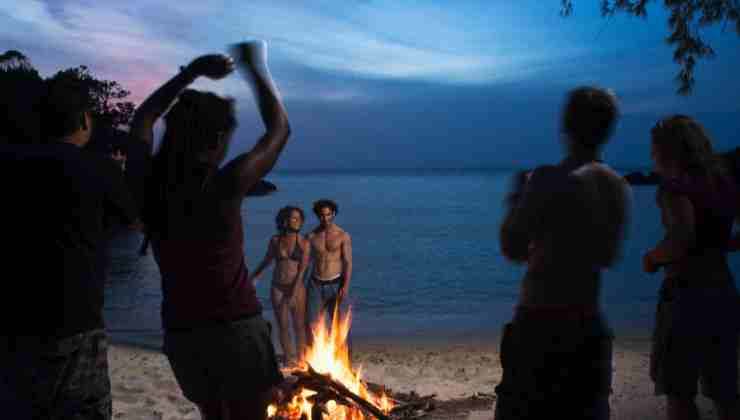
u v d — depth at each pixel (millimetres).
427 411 6082
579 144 2871
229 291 2672
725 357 3475
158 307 17156
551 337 2721
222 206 2631
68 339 2883
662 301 3609
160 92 2951
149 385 7227
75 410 2902
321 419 4652
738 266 23922
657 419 5293
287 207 8891
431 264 28641
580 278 2738
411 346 10648
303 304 8719
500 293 20359
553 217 2748
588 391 2709
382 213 69750
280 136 2742
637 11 7570
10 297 2832
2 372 2852
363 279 23953
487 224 53344
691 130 3496
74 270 2906
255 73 2811
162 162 2682
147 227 2732
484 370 8375
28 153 2889
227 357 2662
